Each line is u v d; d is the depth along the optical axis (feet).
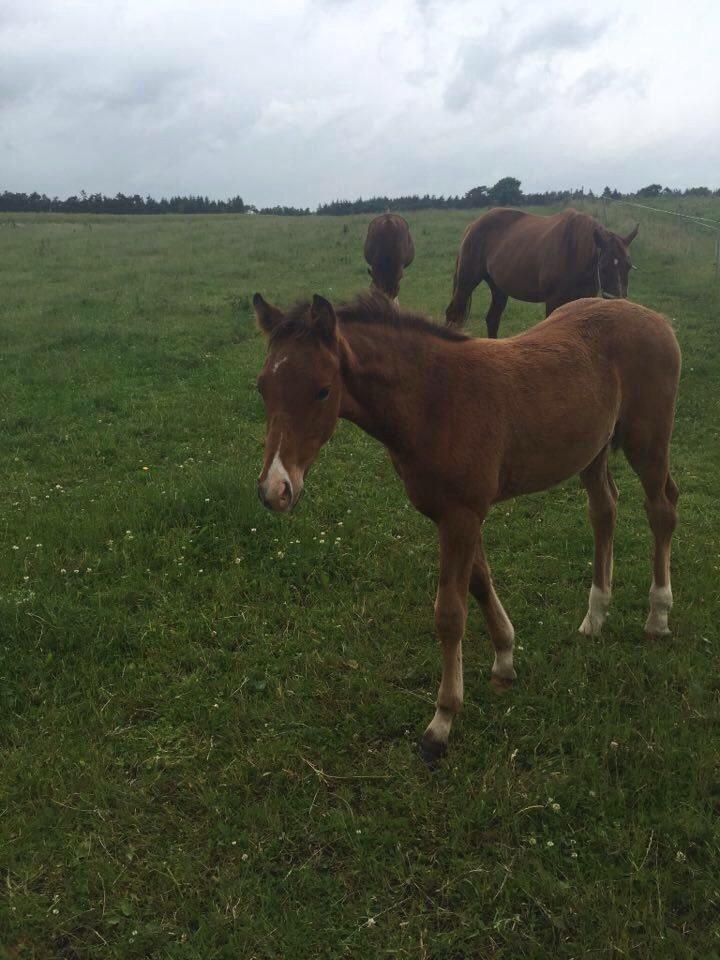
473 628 13.12
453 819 8.87
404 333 10.07
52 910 7.86
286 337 8.98
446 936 7.50
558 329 11.84
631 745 9.87
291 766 9.85
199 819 9.12
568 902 7.73
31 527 15.78
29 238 79.71
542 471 10.90
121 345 32.32
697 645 12.17
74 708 10.90
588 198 89.61
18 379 27.45
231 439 22.45
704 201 86.99
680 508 17.63
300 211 165.78
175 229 89.40
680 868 8.09
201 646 12.37
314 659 12.00
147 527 15.96
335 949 7.45
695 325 33.65
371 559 14.97
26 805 9.26
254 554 14.93
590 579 14.61
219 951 7.40
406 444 9.87
